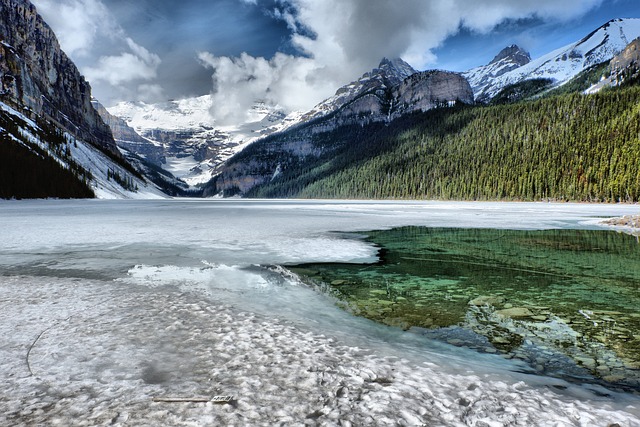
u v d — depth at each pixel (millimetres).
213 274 10109
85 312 6395
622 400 3752
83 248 14555
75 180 100562
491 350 5191
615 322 6438
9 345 4832
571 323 6398
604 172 79812
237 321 6059
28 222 26641
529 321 6500
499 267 11477
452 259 12734
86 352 4629
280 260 12367
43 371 4066
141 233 19922
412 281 9625
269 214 39125
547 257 13109
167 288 8430
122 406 3346
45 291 7977
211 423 3076
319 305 7383
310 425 3076
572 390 3984
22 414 3182
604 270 10992
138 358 4465
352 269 11117
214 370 4160
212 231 21203
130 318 6098
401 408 3420
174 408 3316
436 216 35406
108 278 9438
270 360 4492
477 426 3152
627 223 25016
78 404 3375
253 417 3189
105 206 60688
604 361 4832
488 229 22797
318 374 4125
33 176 85375
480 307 7359
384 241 17250
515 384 4055
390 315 6801
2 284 8633
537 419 3295
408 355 4887
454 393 3795
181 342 5031
